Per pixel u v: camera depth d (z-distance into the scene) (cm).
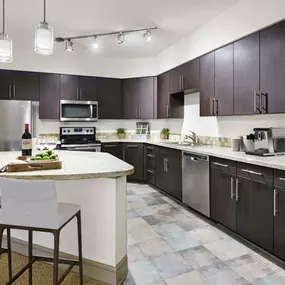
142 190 450
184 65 405
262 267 210
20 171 170
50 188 145
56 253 150
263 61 259
